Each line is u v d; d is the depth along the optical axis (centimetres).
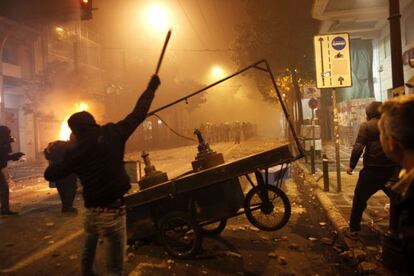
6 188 830
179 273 475
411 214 144
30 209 898
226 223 649
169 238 556
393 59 534
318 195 848
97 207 315
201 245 538
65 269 508
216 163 550
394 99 164
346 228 580
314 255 524
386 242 409
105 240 321
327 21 1758
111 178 314
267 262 503
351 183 989
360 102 2025
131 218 560
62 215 818
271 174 1084
